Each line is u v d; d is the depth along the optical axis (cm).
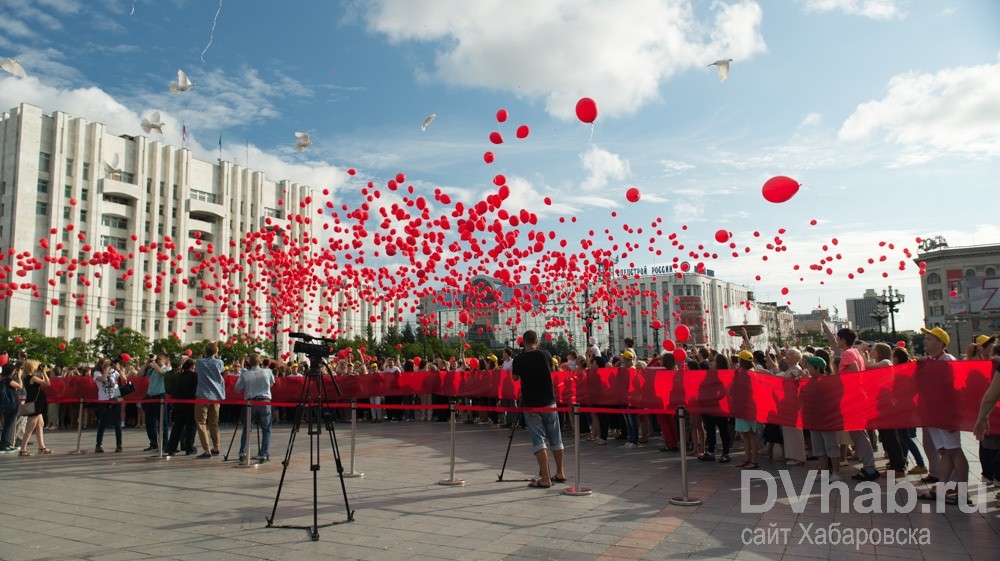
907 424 704
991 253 7950
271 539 561
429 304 6303
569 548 526
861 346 1115
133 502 725
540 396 807
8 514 666
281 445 1283
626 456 1078
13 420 1214
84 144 6681
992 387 566
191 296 7481
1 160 6309
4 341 4891
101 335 5766
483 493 762
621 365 1245
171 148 7438
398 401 1816
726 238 1470
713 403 954
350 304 2664
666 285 10706
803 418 809
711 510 661
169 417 1266
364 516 645
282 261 2783
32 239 6225
